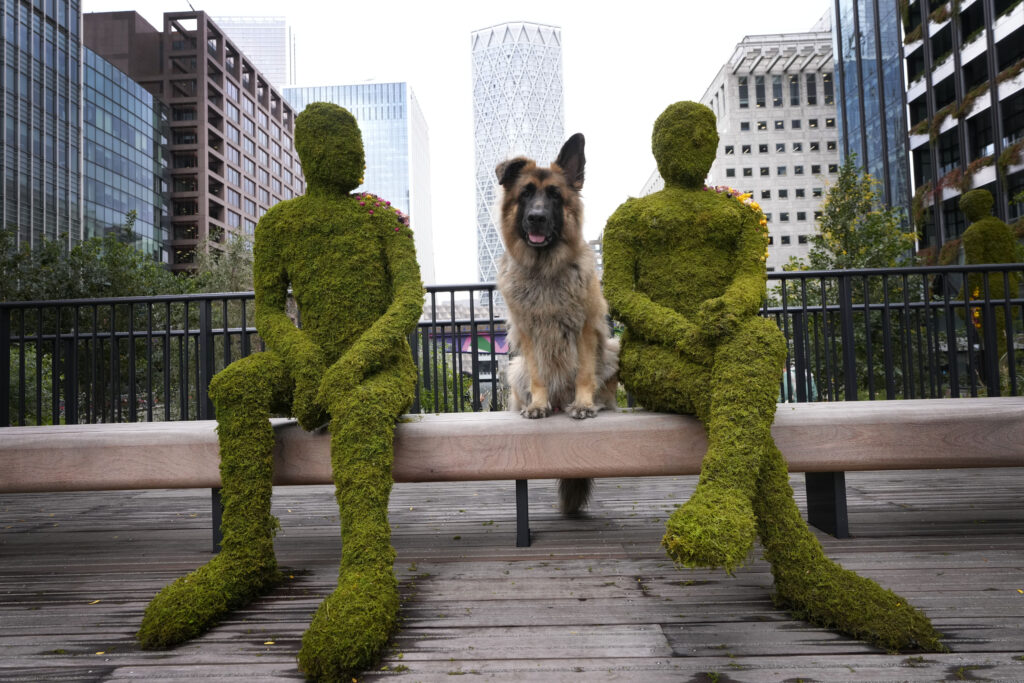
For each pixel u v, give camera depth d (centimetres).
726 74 7025
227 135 7381
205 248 2109
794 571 219
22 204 3891
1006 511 362
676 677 175
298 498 471
